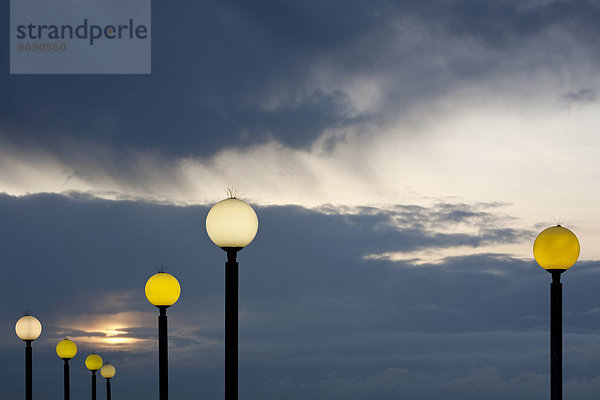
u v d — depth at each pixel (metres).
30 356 28.03
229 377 14.62
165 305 19.39
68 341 31.75
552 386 15.71
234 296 14.89
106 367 38.06
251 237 15.05
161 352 19.23
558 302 15.89
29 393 27.88
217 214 14.93
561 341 15.77
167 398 19.12
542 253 15.87
